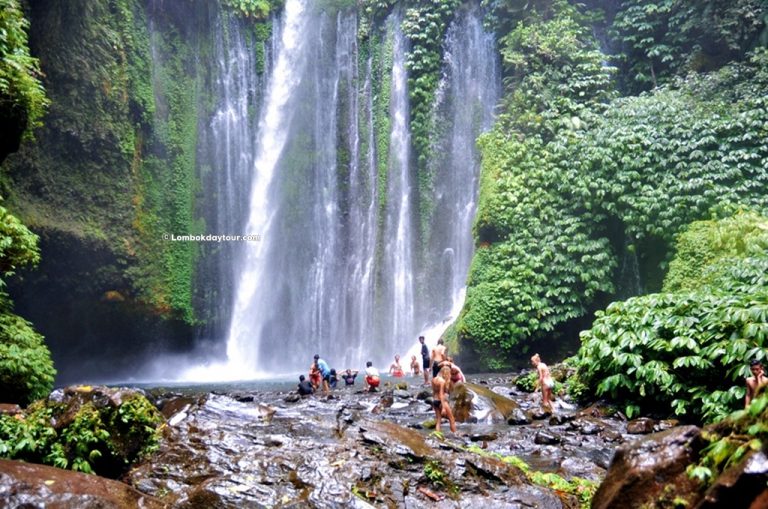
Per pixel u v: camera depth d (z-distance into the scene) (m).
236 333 26.36
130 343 24.42
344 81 28.22
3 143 12.15
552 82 22.91
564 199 20.72
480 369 19.89
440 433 9.76
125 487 5.79
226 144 26.95
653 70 23.47
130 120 23.50
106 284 22.61
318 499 6.12
